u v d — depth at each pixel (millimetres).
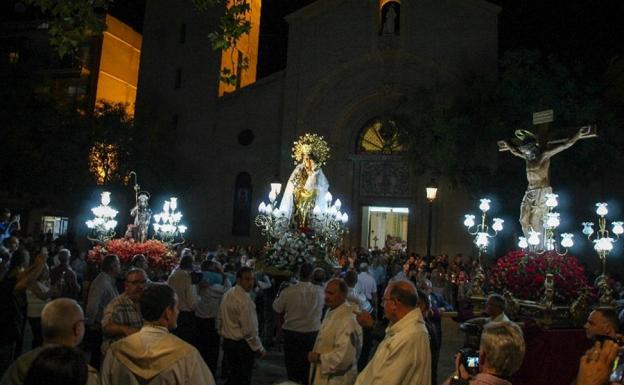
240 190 30859
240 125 31391
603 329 5094
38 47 39812
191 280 9375
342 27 30453
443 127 24141
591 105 22406
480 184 24844
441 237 27734
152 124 30406
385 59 29688
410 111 29156
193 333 9305
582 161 22922
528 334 7945
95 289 8008
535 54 23766
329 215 17016
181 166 31578
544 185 11508
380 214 31922
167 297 4129
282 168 29766
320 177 18172
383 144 29859
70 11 10188
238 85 35375
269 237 17047
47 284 9266
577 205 26297
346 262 17688
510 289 9219
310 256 15016
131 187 29656
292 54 30844
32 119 28484
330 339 6016
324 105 30188
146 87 33000
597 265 25688
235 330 7406
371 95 29609
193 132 31812
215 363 9539
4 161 28406
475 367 4559
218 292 9586
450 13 29172
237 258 19109
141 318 5129
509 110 23453
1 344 7188
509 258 9875
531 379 7734
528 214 11570
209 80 32062
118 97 40719
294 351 7918
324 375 5879
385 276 19281
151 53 33312
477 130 24281
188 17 33156
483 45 28484
